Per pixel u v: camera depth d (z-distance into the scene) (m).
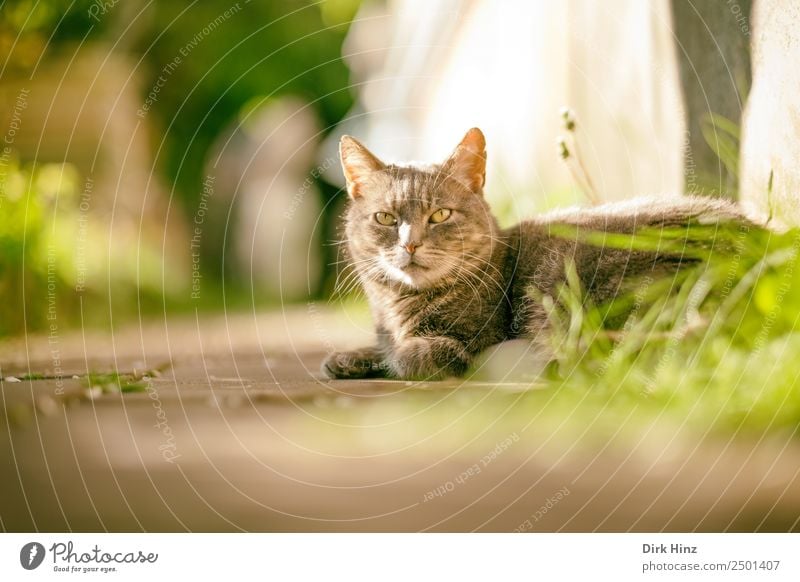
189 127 3.76
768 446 1.49
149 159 3.32
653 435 1.52
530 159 2.31
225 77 3.77
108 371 1.82
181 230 3.70
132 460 1.51
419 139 4.06
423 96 4.02
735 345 1.58
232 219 4.10
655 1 1.89
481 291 1.75
